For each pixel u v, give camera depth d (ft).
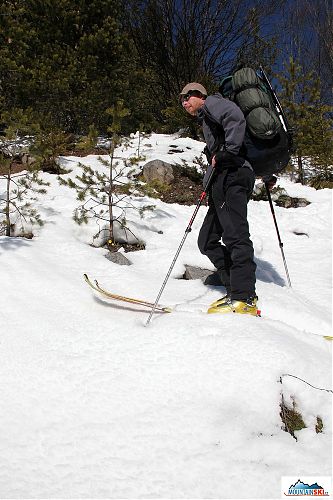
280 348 8.67
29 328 9.75
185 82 44.88
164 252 14.83
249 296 10.43
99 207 17.48
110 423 7.48
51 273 12.07
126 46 33.78
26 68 29.68
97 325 9.77
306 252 17.60
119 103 16.03
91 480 6.61
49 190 19.70
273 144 10.63
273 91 11.23
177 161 25.25
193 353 8.64
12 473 6.76
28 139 22.41
